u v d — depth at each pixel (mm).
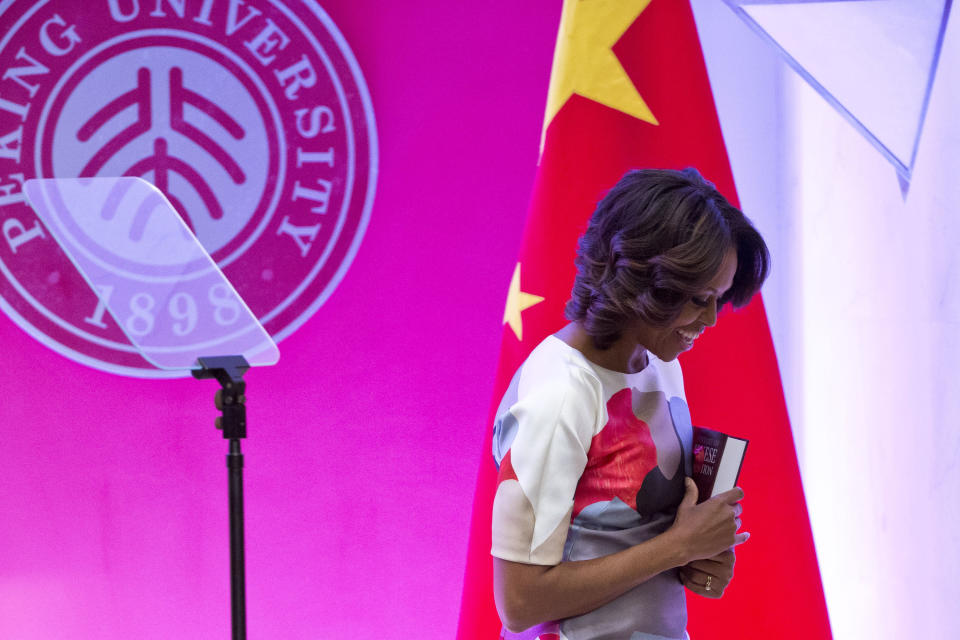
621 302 917
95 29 1688
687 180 942
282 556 1761
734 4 1533
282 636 1766
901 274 1530
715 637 1460
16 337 1729
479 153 1711
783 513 1432
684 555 915
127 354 1733
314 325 1733
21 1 1685
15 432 1743
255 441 1753
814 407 1591
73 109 1692
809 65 1531
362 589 1764
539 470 909
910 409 1533
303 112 1706
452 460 1737
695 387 1436
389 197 1720
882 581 1568
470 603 1477
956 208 1484
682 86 1405
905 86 1502
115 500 1757
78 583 1764
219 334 932
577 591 904
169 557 1763
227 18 1693
